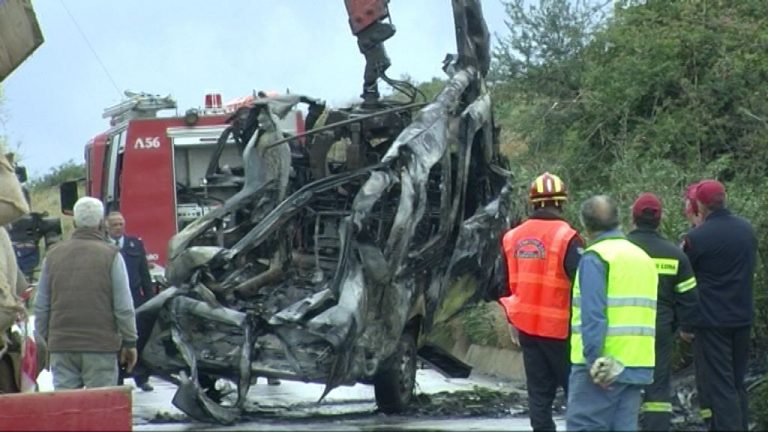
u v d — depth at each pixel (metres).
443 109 21.20
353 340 18.73
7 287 15.16
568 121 33.09
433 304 20.98
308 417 20.59
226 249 19.75
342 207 21.62
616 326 12.73
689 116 29.42
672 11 32.03
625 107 30.77
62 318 16.19
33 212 27.31
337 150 23.47
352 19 22.72
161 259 29.39
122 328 16.42
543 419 15.69
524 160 33.22
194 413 18.84
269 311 19.33
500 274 22.62
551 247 15.53
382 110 22.05
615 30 32.41
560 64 34.84
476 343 29.27
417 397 22.22
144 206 29.55
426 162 20.19
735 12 31.25
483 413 20.95
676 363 18.98
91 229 16.50
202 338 19.39
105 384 16.36
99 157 31.62
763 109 29.30
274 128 20.94
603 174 30.25
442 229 20.73
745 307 15.77
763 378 18.50
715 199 15.87
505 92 35.41
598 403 12.82
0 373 15.70
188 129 29.55
